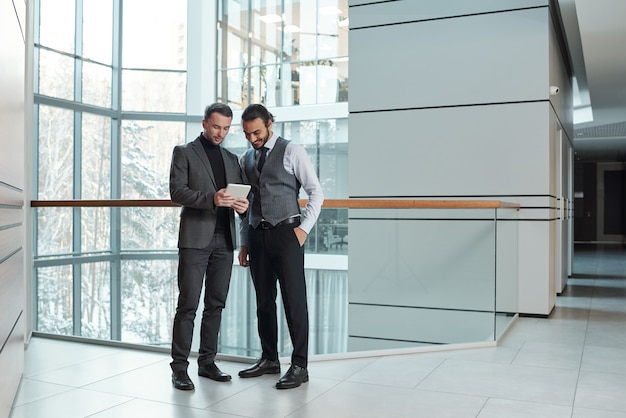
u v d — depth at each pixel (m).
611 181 23.34
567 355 4.28
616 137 16.45
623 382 3.62
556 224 6.91
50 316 4.78
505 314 5.04
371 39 6.32
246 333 4.17
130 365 3.96
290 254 3.51
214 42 12.30
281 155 3.52
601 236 23.41
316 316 4.20
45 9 10.57
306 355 3.57
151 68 12.22
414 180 6.17
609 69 8.42
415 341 4.39
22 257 3.55
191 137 12.34
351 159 6.41
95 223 4.59
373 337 4.30
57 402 3.21
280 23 11.73
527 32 5.79
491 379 3.68
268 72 11.85
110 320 4.54
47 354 4.26
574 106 11.69
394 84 6.24
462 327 4.48
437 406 3.17
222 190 3.33
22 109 3.46
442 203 4.34
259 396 3.32
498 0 5.88
